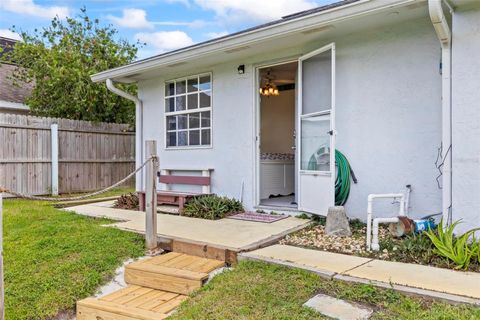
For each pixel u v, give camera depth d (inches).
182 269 142.5
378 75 193.6
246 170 250.1
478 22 145.8
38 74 407.8
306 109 219.3
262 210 241.8
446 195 155.2
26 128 325.7
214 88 265.9
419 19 180.2
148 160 169.8
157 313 117.7
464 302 100.3
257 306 108.9
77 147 364.8
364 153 199.0
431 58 178.2
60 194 349.1
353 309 103.0
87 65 414.6
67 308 127.4
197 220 216.4
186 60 246.5
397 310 99.9
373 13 166.6
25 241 175.5
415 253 142.7
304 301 109.3
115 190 386.0
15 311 119.3
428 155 179.9
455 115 150.7
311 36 203.8
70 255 158.7
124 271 148.8
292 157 305.3
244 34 207.3
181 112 288.5
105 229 193.9
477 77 146.0
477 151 145.9
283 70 293.1
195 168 277.7
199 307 113.1
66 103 402.3
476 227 145.9
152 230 169.3
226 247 154.3
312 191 211.5
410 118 184.7
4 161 309.4
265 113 368.8
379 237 167.9
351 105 202.8
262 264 136.9
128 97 313.9
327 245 161.6
